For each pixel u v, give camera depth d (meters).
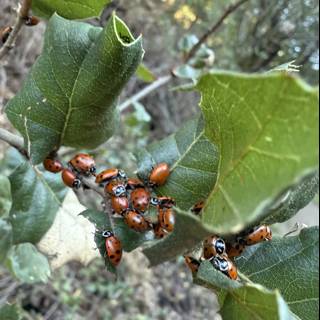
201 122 0.08
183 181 0.07
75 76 0.07
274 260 0.06
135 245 0.07
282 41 0.45
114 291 0.33
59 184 0.10
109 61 0.07
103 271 0.34
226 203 0.05
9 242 0.12
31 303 0.28
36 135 0.08
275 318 0.05
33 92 0.08
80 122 0.08
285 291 0.06
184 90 0.08
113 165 0.30
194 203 0.07
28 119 0.08
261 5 0.46
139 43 0.07
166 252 0.05
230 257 0.06
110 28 0.07
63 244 0.10
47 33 0.07
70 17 0.08
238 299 0.06
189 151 0.08
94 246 0.10
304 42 0.44
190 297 0.38
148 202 0.07
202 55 0.16
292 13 0.44
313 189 0.07
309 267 0.06
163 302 0.37
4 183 0.13
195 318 0.37
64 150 0.13
